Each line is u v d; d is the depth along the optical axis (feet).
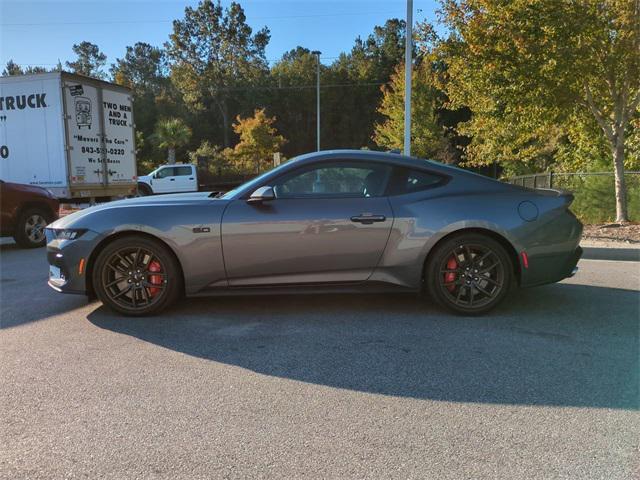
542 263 15.75
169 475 7.90
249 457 8.37
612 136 36.83
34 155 38.68
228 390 10.82
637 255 26.84
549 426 9.29
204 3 213.46
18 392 10.77
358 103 242.58
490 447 8.63
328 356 12.69
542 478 7.79
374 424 9.39
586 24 31.30
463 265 15.71
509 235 15.38
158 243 15.42
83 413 9.86
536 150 52.95
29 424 9.48
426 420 9.53
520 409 9.93
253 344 13.53
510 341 13.69
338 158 15.89
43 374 11.67
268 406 10.11
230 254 15.26
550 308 16.79
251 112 229.86
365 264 15.53
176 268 15.58
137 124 210.38
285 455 8.41
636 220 41.16
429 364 12.16
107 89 42.06
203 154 144.46
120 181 43.91
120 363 12.30
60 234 15.66
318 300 17.76
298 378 11.41
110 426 9.38
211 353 12.92
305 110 239.09
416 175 16.05
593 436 8.95
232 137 236.43
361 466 8.10
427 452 8.48
